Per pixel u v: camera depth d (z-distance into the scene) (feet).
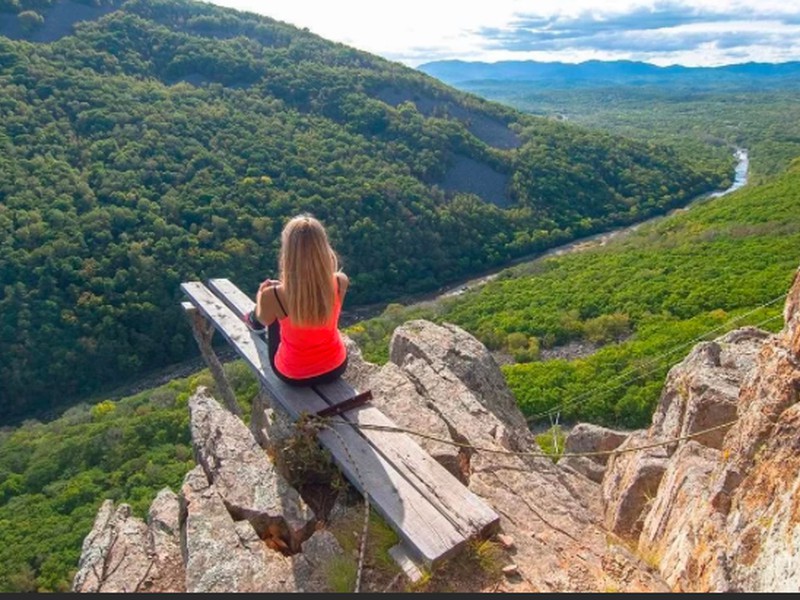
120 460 99.14
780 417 13.97
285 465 16.10
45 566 73.00
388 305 191.31
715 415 22.34
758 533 12.41
